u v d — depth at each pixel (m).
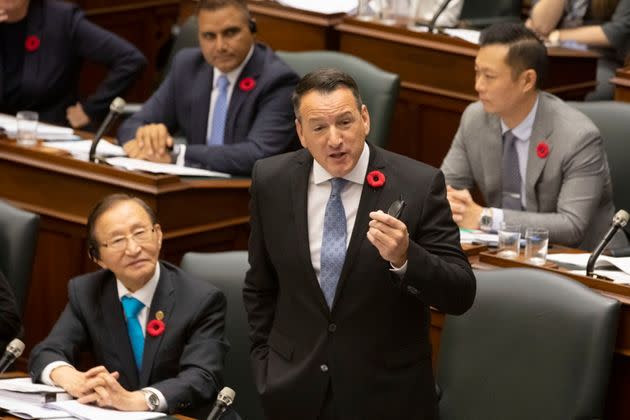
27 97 20.42
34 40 20.39
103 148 17.34
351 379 10.52
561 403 11.77
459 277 10.09
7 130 17.88
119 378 12.51
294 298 10.69
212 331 12.54
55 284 16.67
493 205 16.05
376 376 10.53
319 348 10.56
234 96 17.91
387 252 9.69
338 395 10.55
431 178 10.43
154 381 12.42
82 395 11.51
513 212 15.18
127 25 27.05
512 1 22.25
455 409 12.48
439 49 19.66
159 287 12.63
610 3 21.34
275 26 21.31
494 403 12.23
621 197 16.44
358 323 10.47
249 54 17.97
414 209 10.34
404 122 20.30
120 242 12.36
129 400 11.49
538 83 15.36
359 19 20.67
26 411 11.07
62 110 20.83
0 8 19.91
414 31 19.98
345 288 10.41
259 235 10.93
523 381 12.07
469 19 22.25
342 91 9.94
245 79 17.88
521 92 15.31
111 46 20.67
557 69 19.67
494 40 15.25
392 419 10.57
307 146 10.22
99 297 12.70
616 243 15.79
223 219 16.70
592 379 11.66
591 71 20.39
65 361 12.16
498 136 15.80
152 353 12.41
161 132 17.02
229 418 12.28
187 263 13.62
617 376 12.73
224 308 12.80
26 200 16.72
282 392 10.74
